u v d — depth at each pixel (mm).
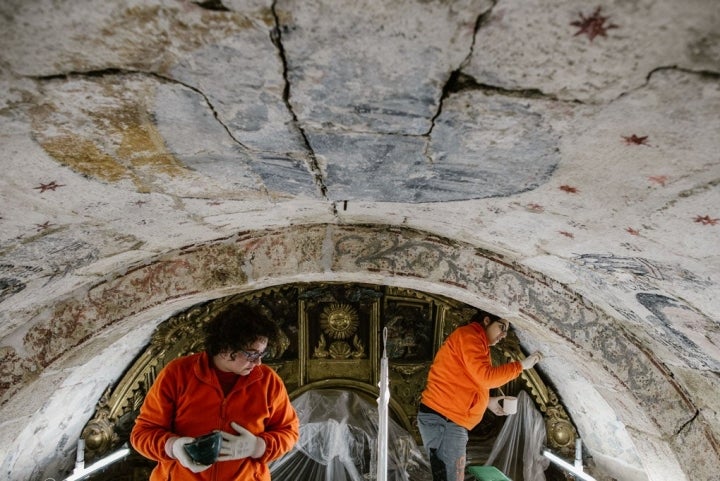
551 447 4922
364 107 1194
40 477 4109
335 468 4578
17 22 866
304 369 5094
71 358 2697
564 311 2945
